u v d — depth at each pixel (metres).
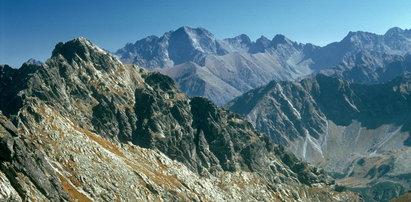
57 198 152.00
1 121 149.12
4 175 139.00
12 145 144.25
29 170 147.12
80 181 193.88
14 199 133.38
